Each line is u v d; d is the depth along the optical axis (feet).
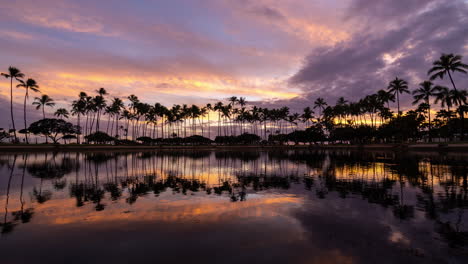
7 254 16.60
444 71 157.17
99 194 35.83
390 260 15.62
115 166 77.82
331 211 26.68
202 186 42.65
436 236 19.60
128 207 28.43
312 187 41.09
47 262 15.53
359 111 295.07
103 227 21.74
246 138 389.60
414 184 42.45
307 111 362.12
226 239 19.04
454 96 157.38
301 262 15.37
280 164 85.05
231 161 100.73
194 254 16.51
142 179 50.67
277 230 20.97
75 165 80.23
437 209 27.14
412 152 154.61
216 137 396.16
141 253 16.69
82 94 273.54
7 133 303.89
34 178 51.52
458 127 224.94
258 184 44.52
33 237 19.51
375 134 264.93
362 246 17.78
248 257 16.05
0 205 29.35
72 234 20.11
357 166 73.51
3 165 79.25
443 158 99.66
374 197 33.24
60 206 28.91
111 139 299.38
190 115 357.00
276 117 389.60
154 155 148.05
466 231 20.51
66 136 286.66
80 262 15.52
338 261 15.53
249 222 23.07
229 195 35.12
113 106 297.33
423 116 232.94
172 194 35.91
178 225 22.24
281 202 30.83
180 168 72.49
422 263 15.26
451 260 15.64
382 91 244.42
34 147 179.32
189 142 372.79
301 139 358.23
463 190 37.17
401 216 24.71
